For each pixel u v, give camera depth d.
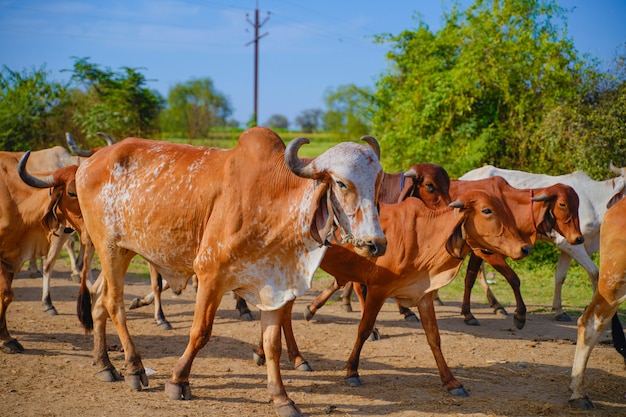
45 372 6.13
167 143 6.04
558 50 16.08
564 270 9.18
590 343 5.61
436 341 5.95
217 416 5.09
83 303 6.35
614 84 14.80
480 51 16.11
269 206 5.20
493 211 5.84
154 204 5.61
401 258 5.88
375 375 6.35
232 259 5.23
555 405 5.61
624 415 5.42
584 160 13.81
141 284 10.95
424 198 8.44
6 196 7.38
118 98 20.33
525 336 8.12
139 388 5.70
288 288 5.25
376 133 19.55
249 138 5.40
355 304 9.85
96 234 6.06
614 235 5.45
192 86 51.69
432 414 5.30
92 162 6.15
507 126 15.91
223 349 7.11
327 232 4.96
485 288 9.49
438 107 16.44
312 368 6.52
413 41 18.12
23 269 12.83
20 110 18.66
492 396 5.80
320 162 4.88
